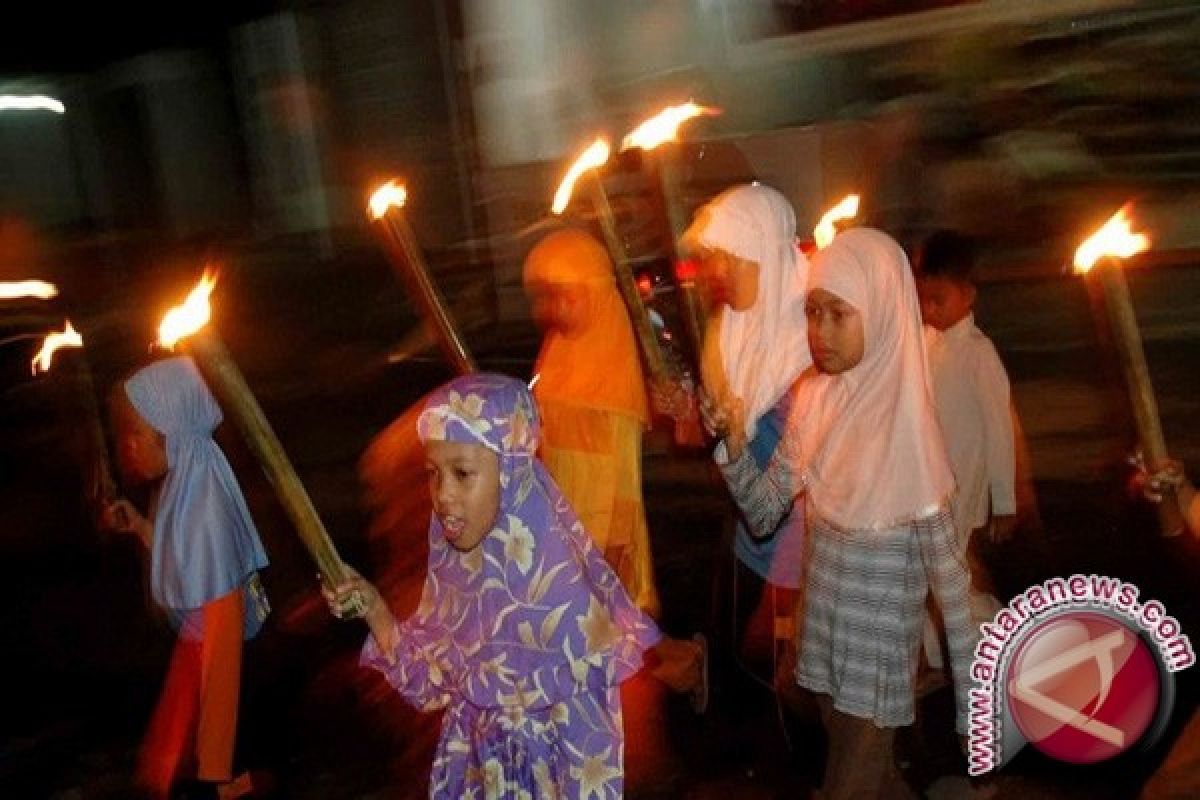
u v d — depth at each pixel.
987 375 4.48
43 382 10.13
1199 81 10.02
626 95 10.66
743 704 4.68
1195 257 9.55
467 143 11.57
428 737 4.87
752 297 3.92
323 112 13.57
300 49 13.71
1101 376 8.09
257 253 14.39
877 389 3.42
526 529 2.98
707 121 10.60
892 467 3.38
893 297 3.40
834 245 3.46
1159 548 5.65
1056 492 6.40
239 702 4.30
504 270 10.88
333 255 13.76
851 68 10.60
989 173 10.27
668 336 4.62
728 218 3.92
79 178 16.86
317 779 4.62
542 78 10.72
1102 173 10.16
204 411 4.12
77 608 6.78
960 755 4.23
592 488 4.54
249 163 14.98
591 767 3.01
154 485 4.19
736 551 4.07
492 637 3.01
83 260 16.31
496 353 10.43
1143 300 9.25
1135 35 10.19
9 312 12.75
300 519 2.84
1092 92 10.27
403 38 12.28
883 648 3.42
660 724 4.70
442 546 3.09
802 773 4.07
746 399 3.90
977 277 9.95
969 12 10.34
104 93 16.44
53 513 8.30
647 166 3.62
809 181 9.34
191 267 15.11
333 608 2.88
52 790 4.86
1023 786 4.01
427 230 12.05
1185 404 7.44
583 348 4.54
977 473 4.46
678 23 10.54
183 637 4.23
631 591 4.62
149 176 16.17
